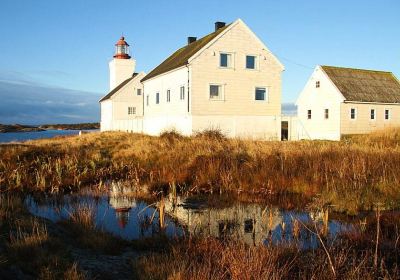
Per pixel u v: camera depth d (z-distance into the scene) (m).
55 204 12.52
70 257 6.84
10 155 18.72
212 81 30.39
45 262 6.13
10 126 119.19
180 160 18.44
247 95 31.59
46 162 18.69
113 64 57.41
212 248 7.77
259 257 6.85
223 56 30.92
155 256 7.32
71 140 27.47
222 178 15.28
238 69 31.25
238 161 17.28
